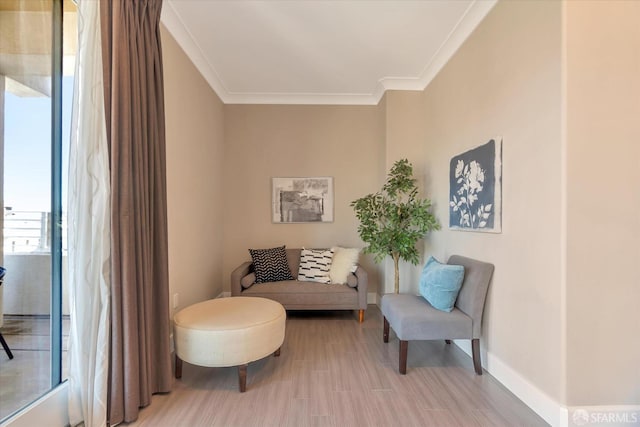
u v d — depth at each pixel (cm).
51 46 167
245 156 418
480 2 233
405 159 363
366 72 348
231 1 231
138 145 179
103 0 161
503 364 213
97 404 161
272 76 356
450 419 177
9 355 150
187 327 208
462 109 273
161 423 172
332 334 307
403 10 243
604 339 165
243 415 179
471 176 253
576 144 164
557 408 167
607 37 165
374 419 176
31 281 160
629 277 165
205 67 328
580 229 165
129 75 175
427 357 256
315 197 419
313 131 420
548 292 175
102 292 162
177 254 267
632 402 164
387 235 329
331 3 234
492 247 227
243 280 345
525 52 193
